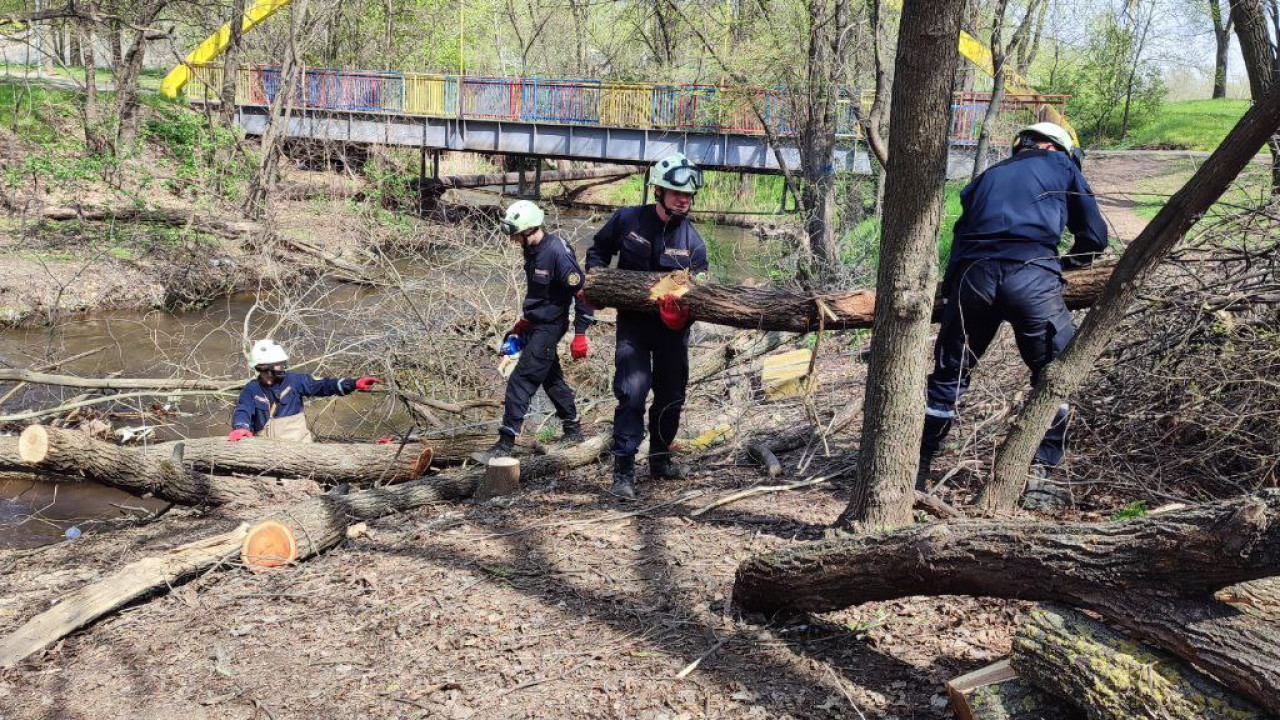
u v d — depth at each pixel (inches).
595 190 1187.3
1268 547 83.7
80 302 549.6
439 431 279.4
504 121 908.6
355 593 171.3
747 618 145.3
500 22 1457.9
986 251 166.7
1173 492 173.2
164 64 1568.7
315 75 981.2
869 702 121.5
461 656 143.5
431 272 447.2
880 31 481.4
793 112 587.8
